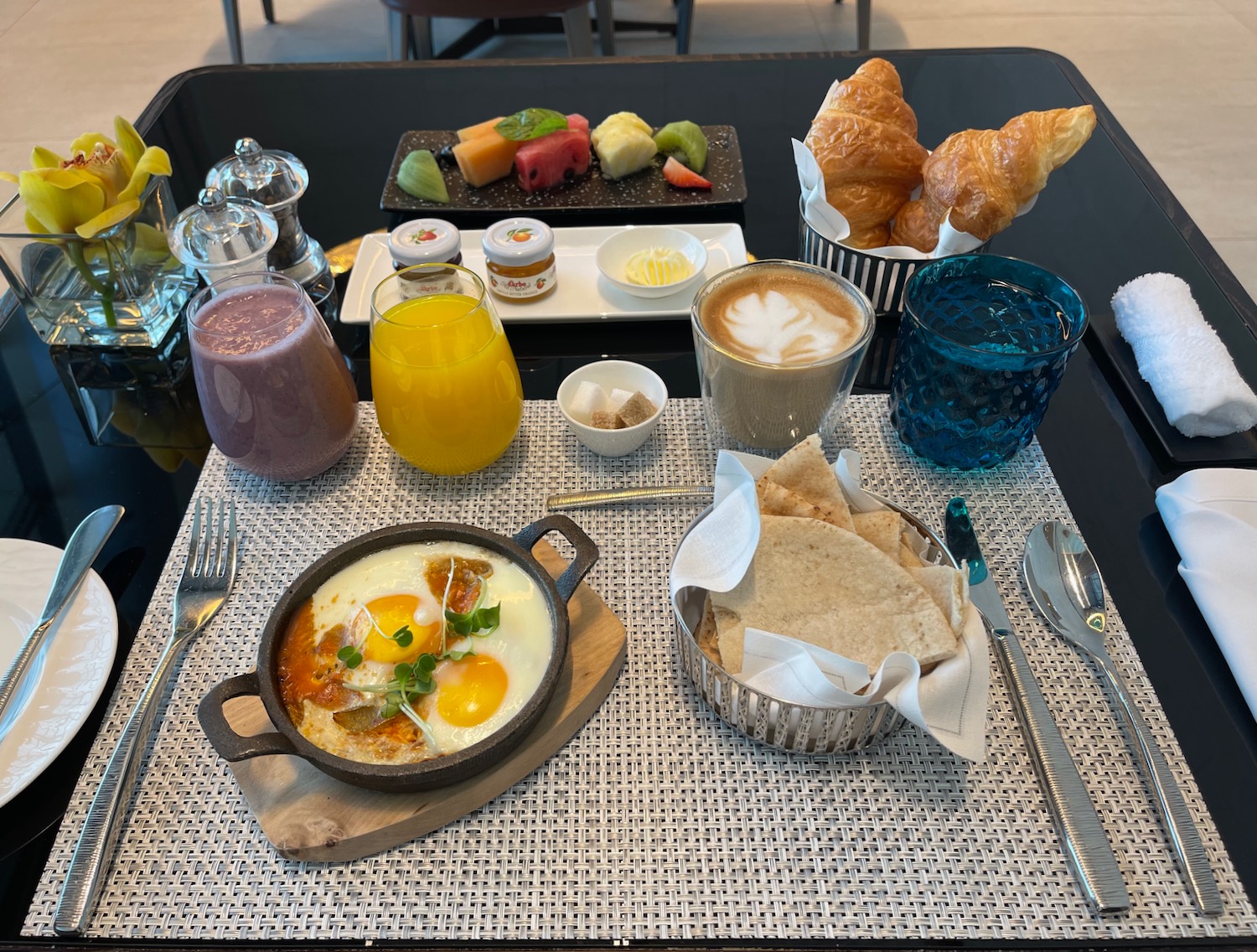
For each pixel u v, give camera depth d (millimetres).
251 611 848
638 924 644
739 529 734
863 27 3119
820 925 642
